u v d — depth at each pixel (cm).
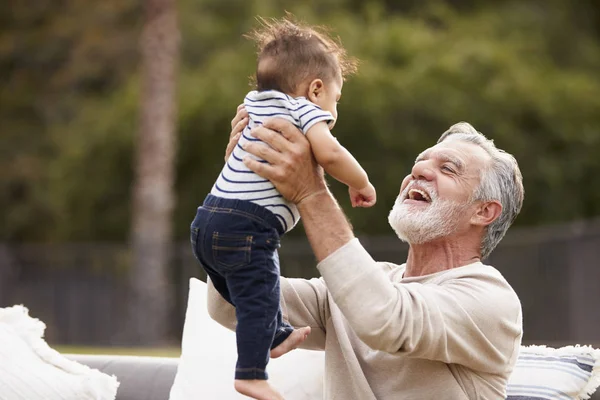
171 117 1606
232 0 2164
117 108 2077
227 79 1969
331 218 317
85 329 1731
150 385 408
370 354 346
